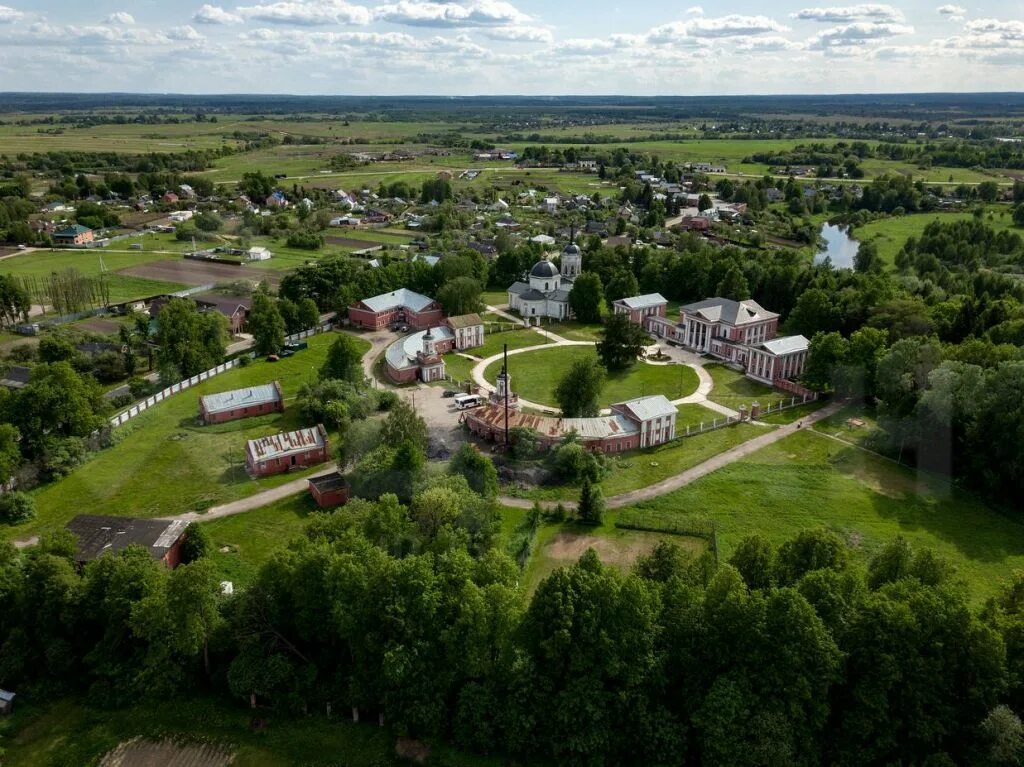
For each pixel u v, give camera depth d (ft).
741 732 229.66
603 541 376.27
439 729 257.55
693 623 251.39
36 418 450.30
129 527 355.36
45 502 417.49
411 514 342.85
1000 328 540.52
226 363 643.45
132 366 631.56
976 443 422.00
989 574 349.00
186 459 468.34
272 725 267.39
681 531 382.63
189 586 271.08
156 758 255.91
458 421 523.29
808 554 280.72
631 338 632.38
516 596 262.47
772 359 596.29
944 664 235.40
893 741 232.73
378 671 263.49
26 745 262.06
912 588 255.29
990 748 221.87
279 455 453.99
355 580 267.18
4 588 291.79
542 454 463.01
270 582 281.13
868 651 237.45
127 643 284.41
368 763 252.01
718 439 493.36
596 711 241.55
